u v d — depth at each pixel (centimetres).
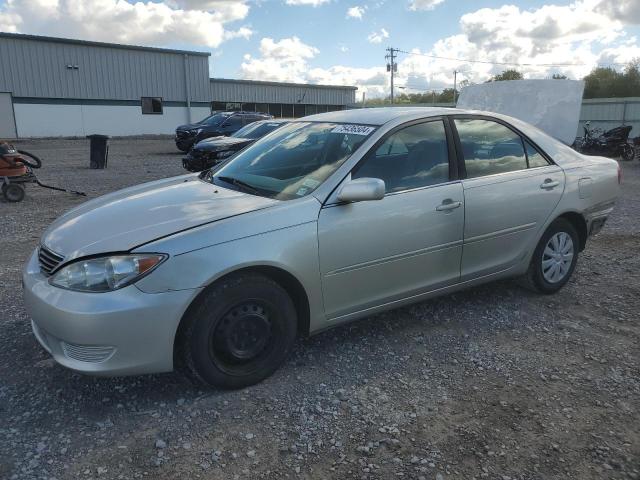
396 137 383
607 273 555
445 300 474
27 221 824
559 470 260
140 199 370
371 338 400
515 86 1636
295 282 331
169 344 295
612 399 321
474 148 422
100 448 274
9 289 500
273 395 323
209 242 301
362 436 285
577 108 1586
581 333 412
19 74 3275
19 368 352
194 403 314
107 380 338
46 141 3105
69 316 284
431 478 254
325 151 385
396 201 366
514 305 464
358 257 352
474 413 306
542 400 320
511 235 437
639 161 1995
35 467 259
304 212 332
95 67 3538
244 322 319
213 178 414
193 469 259
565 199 467
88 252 297
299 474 256
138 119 3788
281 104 4694
